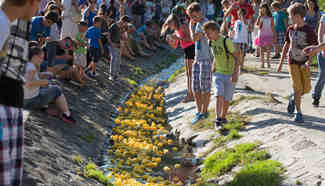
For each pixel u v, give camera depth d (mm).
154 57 17875
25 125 6047
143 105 10445
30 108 6812
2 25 2623
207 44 8125
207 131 7820
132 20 18953
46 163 5359
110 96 10797
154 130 8781
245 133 7086
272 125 7000
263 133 6820
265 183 5180
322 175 5039
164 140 8086
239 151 6344
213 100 9469
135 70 14688
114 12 15742
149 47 18453
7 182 2738
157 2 20734
